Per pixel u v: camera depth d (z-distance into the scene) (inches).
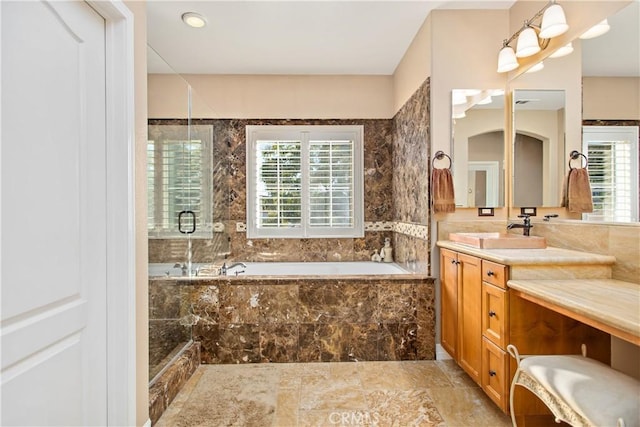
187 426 70.7
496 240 81.4
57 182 44.8
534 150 91.6
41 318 42.3
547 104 86.5
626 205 64.4
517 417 67.9
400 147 133.9
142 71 63.1
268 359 98.8
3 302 37.0
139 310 61.0
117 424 55.2
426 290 100.7
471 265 80.8
